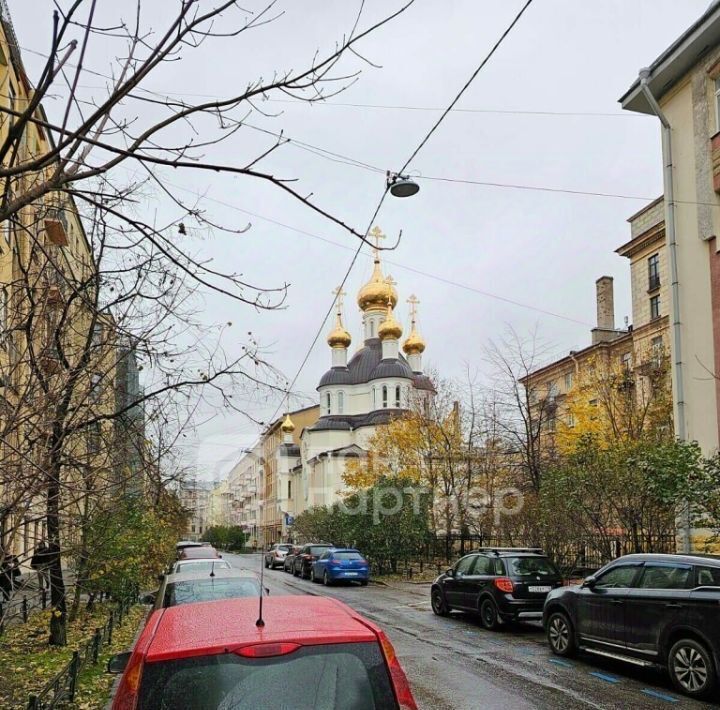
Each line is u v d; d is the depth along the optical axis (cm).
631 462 1430
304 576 3138
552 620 1120
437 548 3350
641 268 4047
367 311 7731
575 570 1806
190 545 3753
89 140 430
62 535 853
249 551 6538
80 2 410
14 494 549
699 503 1268
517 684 911
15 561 575
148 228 534
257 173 471
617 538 1563
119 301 857
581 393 3009
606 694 856
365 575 2675
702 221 1798
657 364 2903
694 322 1817
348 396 7344
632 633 935
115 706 351
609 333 4756
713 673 812
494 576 1402
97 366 814
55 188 452
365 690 360
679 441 1451
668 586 901
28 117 421
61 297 786
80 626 1444
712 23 1705
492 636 1316
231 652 360
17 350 686
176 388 860
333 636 376
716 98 1769
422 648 1184
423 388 3688
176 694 346
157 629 406
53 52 414
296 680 356
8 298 735
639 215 4041
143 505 1450
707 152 1786
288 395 873
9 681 785
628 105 2033
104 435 880
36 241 700
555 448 2745
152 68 418
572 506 1521
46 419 629
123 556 1404
